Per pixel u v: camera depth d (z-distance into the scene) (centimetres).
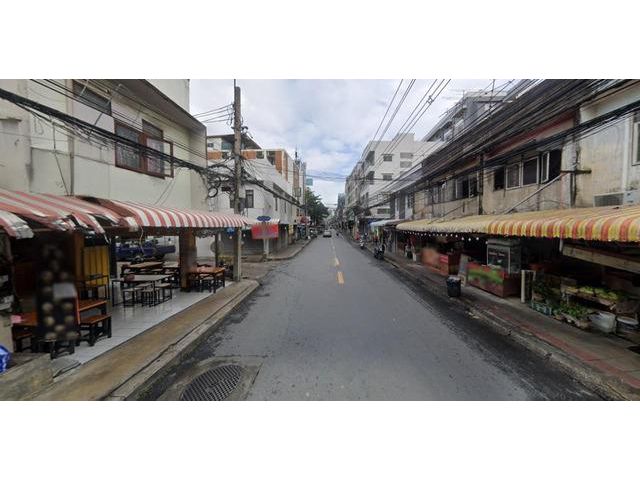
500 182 946
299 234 3844
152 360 421
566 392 353
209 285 916
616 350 449
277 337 533
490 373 396
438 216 1425
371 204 3572
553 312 609
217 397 344
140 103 745
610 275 624
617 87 558
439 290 890
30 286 482
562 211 625
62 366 389
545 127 741
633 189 549
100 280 630
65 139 540
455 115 1519
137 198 734
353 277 1170
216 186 1086
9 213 282
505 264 795
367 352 464
